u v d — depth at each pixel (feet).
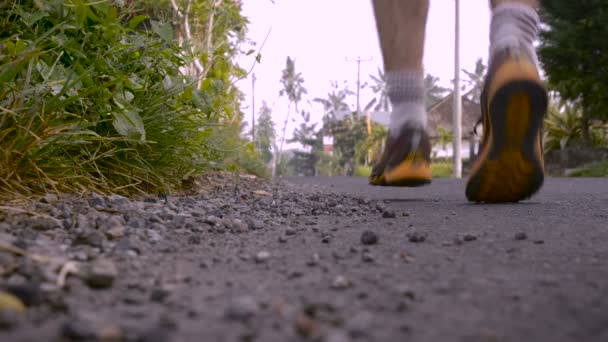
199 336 2.38
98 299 2.92
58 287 3.06
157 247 4.60
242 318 2.61
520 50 7.61
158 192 8.54
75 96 6.40
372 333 2.47
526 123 7.65
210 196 9.27
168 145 8.55
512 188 8.33
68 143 6.44
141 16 8.23
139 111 7.77
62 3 6.98
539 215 7.24
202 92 9.20
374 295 3.10
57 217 5.37
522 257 4.26
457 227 6.08
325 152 103.55
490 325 2.59
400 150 9.21
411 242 5.01
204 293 3.14
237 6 14.98
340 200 9.68
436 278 3.53
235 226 5.90
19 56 5.80
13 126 5.96
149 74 8.59
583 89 51.93
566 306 2.90
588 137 57.06
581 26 50.31
